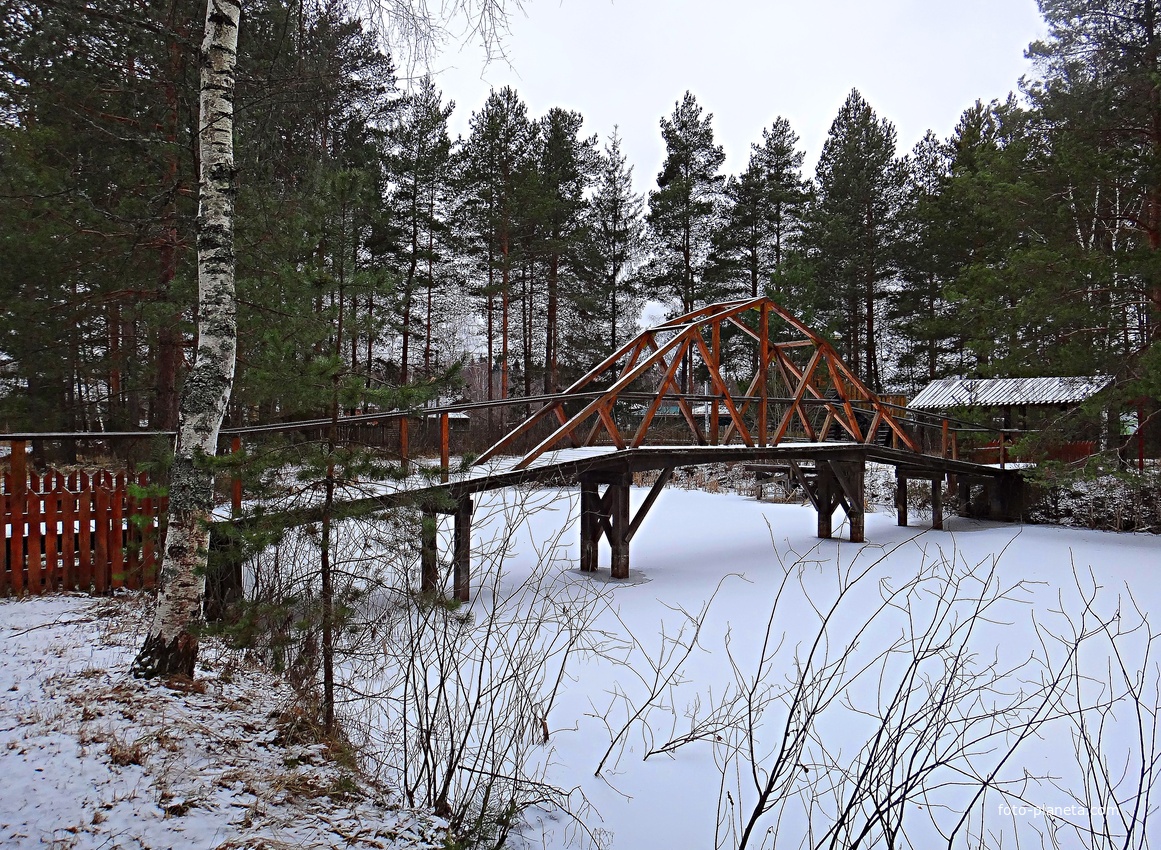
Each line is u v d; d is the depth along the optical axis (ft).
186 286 27.68
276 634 12.55
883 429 63.87
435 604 12.59
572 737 14.73
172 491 13.56
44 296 32.04
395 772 12.21
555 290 83.61
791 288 74.79
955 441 52.03
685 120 92.17
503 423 73.46
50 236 28.48
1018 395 57.26
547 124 88.58
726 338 91.81
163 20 20.66
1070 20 46.39
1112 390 41.78
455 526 25.31
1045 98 46.55
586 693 17.22
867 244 91.04
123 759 9.50
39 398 38.01
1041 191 45.75
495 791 11.68
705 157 93.30
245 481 12.39
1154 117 43.50
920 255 84.12
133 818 8.16
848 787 12.91
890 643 21.33
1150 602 26.21
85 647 14.57
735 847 10.77
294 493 12.34
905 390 96.12
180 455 13.55
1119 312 44.91
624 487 30.83
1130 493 45.37
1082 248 44.70
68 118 28.30
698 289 90.48
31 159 28.99
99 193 30.86
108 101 28.50
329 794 10.09
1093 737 15.12
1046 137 48.08
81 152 30.99
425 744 11.09
